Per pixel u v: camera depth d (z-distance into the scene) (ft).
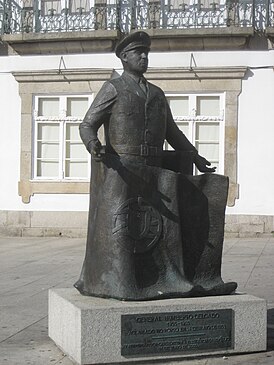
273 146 58.13
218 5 58.95
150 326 19.07
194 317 19.40
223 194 21.20
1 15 62.80
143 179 20.20
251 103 58.44
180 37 58.13
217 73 58.49
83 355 18.71
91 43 59.98
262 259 42.52
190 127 59.21
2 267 41.37
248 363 19.16
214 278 21.07
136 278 19.95
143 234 20.11
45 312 27.53
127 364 18.98
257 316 19.95
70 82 61.11
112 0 60.34
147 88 20.94
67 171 61.77
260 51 58.23
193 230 20.94
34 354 20.81
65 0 61.21
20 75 61.57
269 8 58.39
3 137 62.23
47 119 61.67
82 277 21.12
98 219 20.31
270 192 58.03
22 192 61.52
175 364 19.12
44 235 60.90
